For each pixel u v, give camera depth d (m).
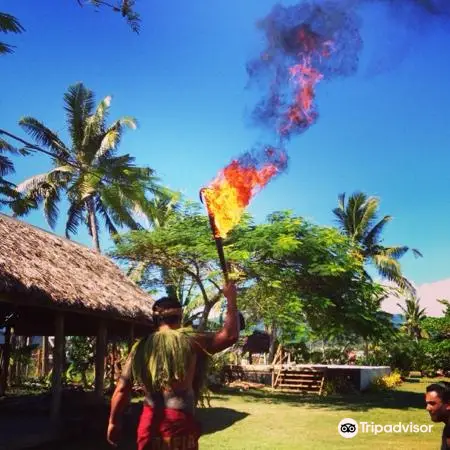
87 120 24.19
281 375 24.16
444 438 4.49
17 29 8.52
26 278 8.66
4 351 14.97
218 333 2.84
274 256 17.86
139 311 12.02
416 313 42.62
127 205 23.86
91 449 9.26
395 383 27.33
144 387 2.76
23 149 8.90
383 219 32.62
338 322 19.45
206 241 18.41
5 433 9.41
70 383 19.42
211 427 12.46
